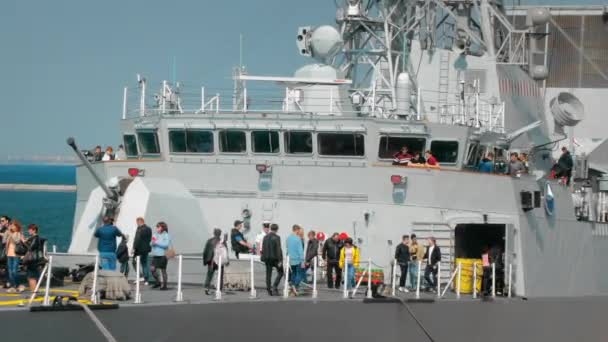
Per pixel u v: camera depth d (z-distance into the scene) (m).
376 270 29.39
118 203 31.61
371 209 34.00
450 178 33.78
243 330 25.36
